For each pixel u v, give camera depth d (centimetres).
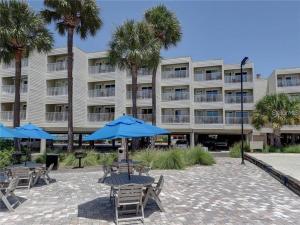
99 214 764
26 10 2012
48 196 978
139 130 735
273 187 1102
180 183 1190
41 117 3694
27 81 3594
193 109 3812
